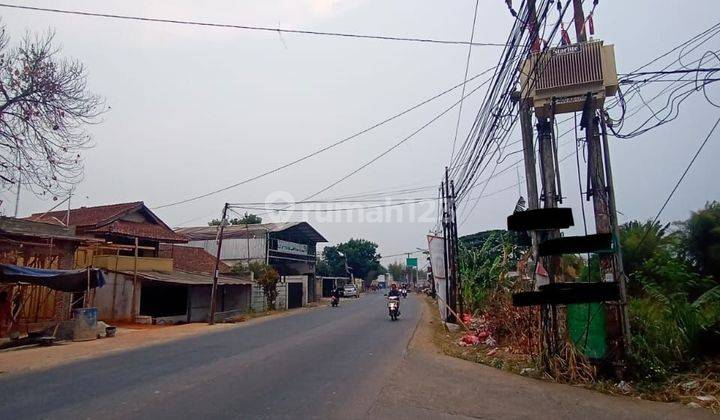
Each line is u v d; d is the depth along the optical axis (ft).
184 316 87.66
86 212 98.07
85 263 80.02
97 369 33.17
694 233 48.80
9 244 55.62
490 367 32.81
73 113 51.49
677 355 27.89
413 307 113.29
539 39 25.20
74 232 64.28
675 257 46.60
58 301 61.62
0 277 49.34
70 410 21.71
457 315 58.18
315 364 33.86
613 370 27.40
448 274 63.93
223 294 103.40
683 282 42.22
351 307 116.67
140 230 91.40
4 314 54.49
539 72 29.48
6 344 47.50
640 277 42.83
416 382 27.81
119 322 76.18
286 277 138.21
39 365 35.65
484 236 106.22
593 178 29.66
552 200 30.71
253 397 23.99
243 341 48.62
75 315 53.98
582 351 28.37
